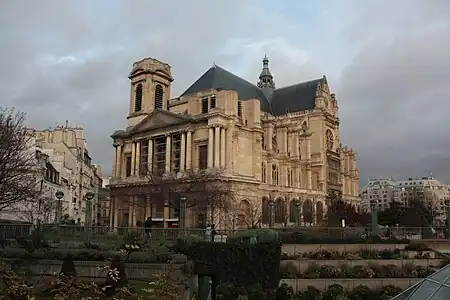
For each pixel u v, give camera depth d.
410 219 122.06
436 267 39.41
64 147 114.06
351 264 39.44
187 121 95.50
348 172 154.62
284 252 41.94
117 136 110.56
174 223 87.56
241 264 36.34
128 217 103.31
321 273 37.22
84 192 131.62
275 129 118.25
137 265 32.47
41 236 40.84
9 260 32.44
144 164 104.00
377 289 35.56
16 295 16.67
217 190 83.75
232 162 92.50
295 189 111.56
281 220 103.19
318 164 131.12
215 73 120.62
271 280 35.88
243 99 123.81
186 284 30.75
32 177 63.22
